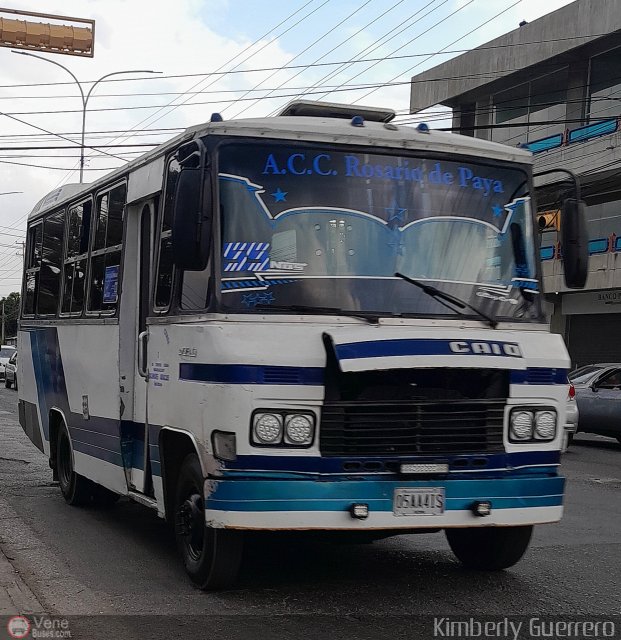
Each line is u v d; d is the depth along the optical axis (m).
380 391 5.43
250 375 5.27
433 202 6.03
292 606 5.71
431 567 6.86
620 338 28.41
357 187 5.89
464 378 5.58
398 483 5.41
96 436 8.11
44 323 10.12
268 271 5.60
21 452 13.97
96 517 8.82
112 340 7.66
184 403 5.91
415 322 5.71
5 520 8.62
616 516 9.39
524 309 6.11
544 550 7.59
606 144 26.05
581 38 26.89
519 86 30.20
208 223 5.47
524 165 6.40
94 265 8.38
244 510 5.23
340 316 5.58
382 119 6.70
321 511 5.28
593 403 17.59
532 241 6.29
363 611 5.63
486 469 5.62
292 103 6.44
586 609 5.78
